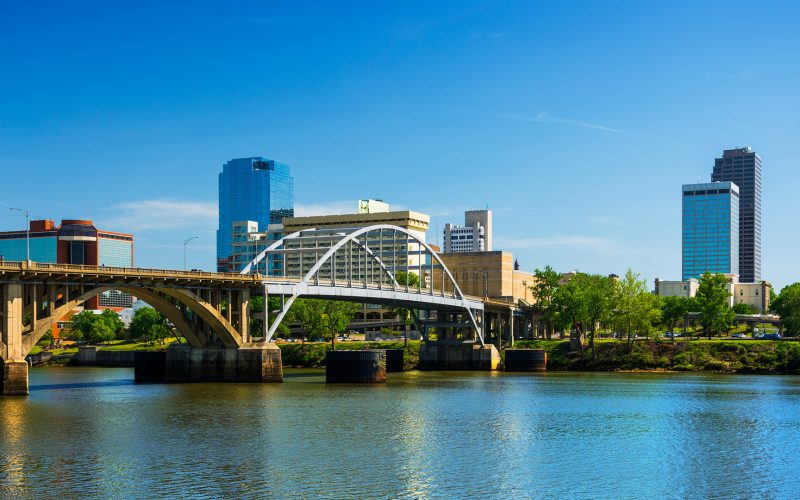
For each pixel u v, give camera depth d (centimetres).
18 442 6719
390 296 14850
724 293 18962
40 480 5412
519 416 8631
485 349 17538
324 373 15288
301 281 12888
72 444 6644
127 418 8081
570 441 7094
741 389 11869
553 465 6069
